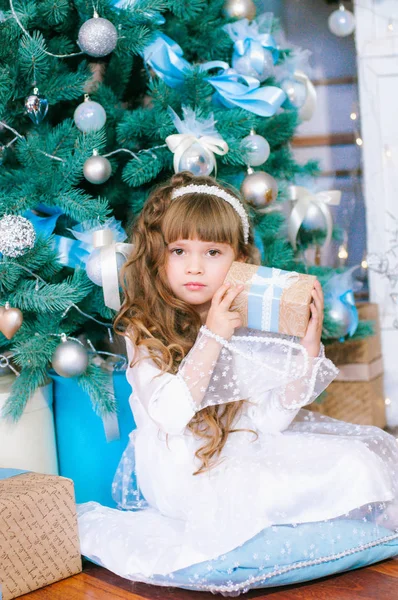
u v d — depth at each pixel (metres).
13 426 1.59
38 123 1.66
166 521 1.47
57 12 1.61
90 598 1.31
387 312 2.46
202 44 1.88
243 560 1.28
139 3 1.65
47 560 1.37
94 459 1.70
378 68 2.45
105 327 1.88
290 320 1.42
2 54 1.59
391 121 2.46
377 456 1.40
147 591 1.34
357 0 2.45
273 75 1.95
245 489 1.33
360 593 1.27
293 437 1.47
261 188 1.73
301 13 2.50
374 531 1.35
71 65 1.80
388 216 2.46
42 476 1.45
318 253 2.40
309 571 1.31
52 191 1.63
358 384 2.26
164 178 1.83
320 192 2.06
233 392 1.45
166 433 1.44
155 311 1.56
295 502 1.32
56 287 1.57
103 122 1.66
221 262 1.52
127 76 1.82
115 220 1.78
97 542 1.43
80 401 1.68
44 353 1.59
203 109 1.77
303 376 1.47
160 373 1.44
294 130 2.06
